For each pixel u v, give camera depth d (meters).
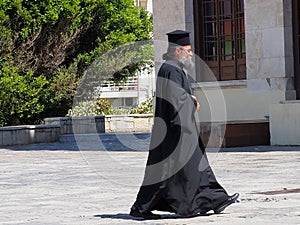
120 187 23.12
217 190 16.25
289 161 29.16
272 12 41.47
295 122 36.59
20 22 59.16
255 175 24.70
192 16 45.78
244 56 43.81
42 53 60.75
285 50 41.19
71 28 61.44
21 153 39.69
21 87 56.41
